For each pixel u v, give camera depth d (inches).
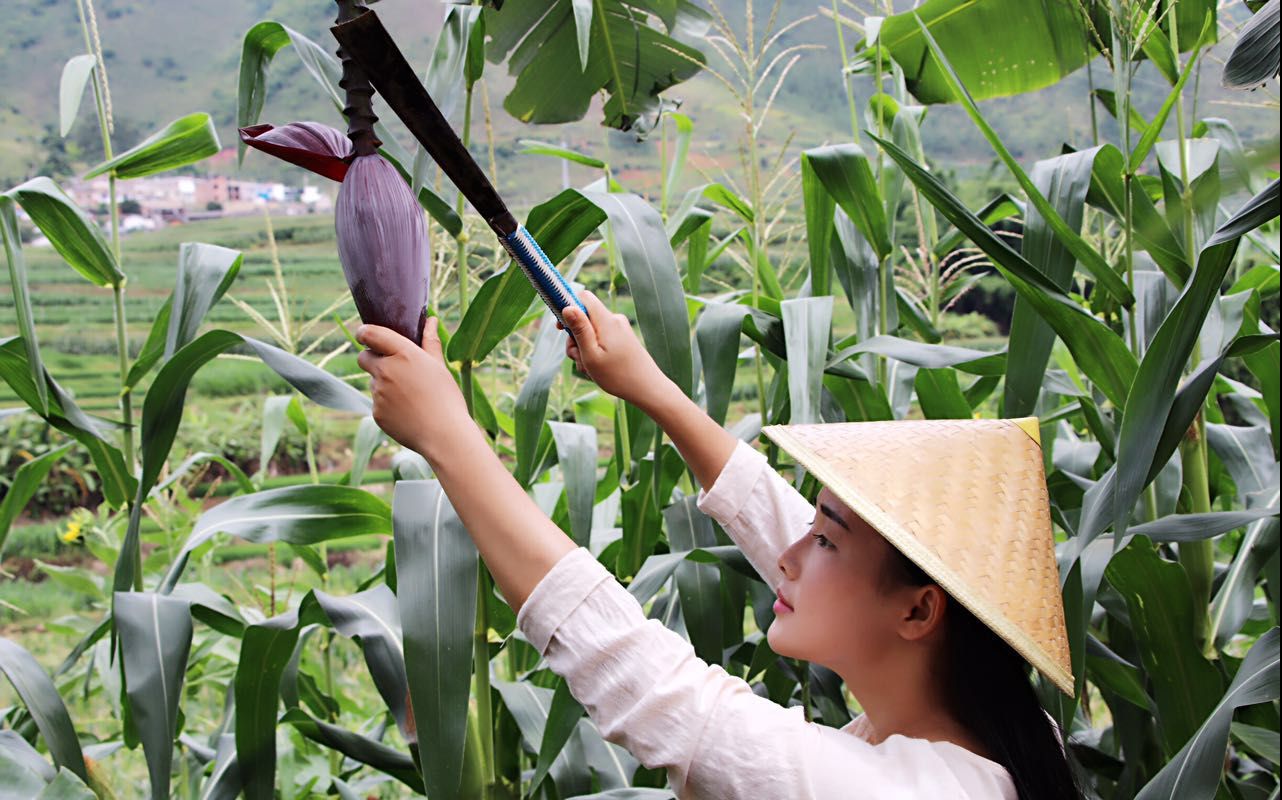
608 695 35.8
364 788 91.5
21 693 61.5
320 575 90.8
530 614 36.0
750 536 49.7
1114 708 74.6
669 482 72.3
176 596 67.7
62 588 204.8
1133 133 125.5
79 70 68.9
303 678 88.3
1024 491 39.3
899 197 81.4
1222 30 74.0
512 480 36.3
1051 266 65.7
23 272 62.9
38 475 74.0
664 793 62.3
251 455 243.4
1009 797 36.9
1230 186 68.0
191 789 81.6
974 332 194.9
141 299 421.7
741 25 251.6
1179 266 66.2
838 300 187.8
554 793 73.5
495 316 58.3
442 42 57.8
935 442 39.5
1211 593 71.5
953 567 36.8
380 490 237.1
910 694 39.2
